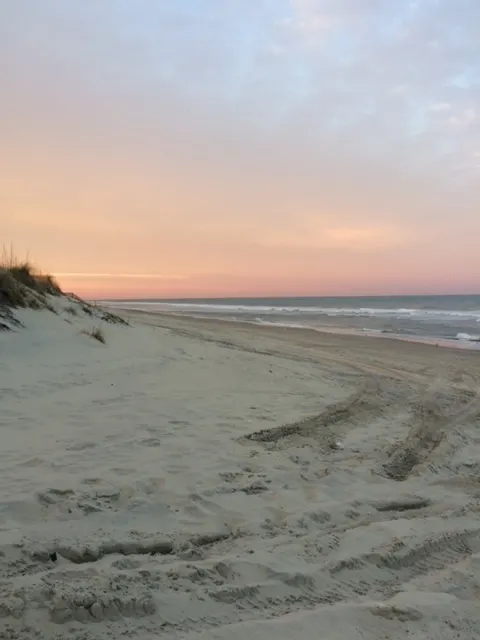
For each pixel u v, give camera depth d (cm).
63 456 546
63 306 1411
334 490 518
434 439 718
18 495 436
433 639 290
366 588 345
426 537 420
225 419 740
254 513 450
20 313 1161
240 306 7744
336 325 3069
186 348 1402
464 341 2138
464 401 974
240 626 287
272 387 994
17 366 913
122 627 281
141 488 479
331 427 745
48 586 303
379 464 608
